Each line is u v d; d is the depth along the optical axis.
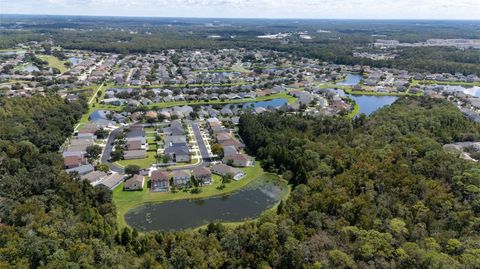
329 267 89.94
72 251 95.12
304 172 149.25
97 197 131.62
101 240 104.75
